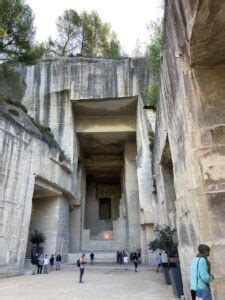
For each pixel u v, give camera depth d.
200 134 4.67
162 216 14.02
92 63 28.59
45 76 28.48
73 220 31.12
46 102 27.81
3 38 17.08
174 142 6.89
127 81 27.77
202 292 3.46
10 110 19.84
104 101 28.12
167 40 6.23
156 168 15.24
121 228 33.75
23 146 17.69
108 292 9.95
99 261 27.11
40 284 12.39
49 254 22.14
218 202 4.36
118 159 37.25
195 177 4.73
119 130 30.17
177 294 8.18
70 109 27.80
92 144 33.66
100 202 46.34
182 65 5.09
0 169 15.44
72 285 11.97
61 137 26.97
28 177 17.97
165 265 11.81
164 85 7.73
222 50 4.51
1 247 14.98
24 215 17.30
